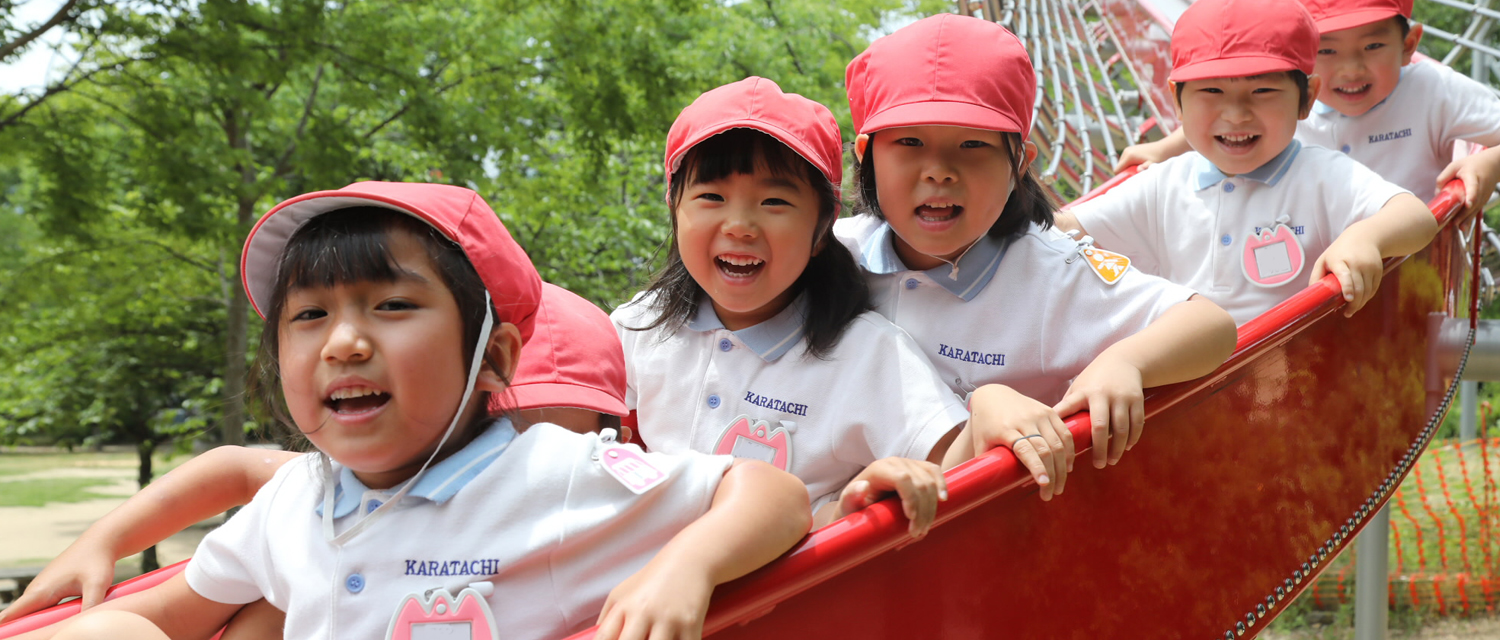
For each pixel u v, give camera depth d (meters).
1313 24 2.99
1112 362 1.87
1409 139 3.67
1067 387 2.26
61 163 9.05
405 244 1.41
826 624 1.51
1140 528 1.93
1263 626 2.16
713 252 1.99
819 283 2.15
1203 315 2.00
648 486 1.47
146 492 2.23
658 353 2.29
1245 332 2.14
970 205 2.08
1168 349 1.91
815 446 2.09
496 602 1.43
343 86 10.59
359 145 10.73
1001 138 2.08
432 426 1.43
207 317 15.66
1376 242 2.49
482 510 1.46
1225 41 2.97
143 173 9.34
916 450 2.00
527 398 2.16
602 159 11.10
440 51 11.10
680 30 12.37
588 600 1.45
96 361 16.39
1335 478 2.42
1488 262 4.69
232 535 1.63
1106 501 1.87
